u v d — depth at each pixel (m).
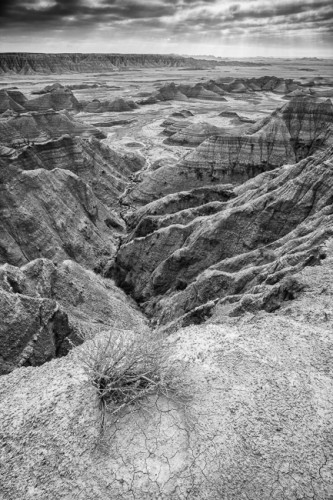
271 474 7.00
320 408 8.26
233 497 6.71
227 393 8.55
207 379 8.96
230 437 7.54
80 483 7.05
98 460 7.33
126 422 7.82
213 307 23.84
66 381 9.45
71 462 7.41
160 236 38.75
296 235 30.36
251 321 13.58
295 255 23.81
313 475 7.01
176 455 7.25
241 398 8.42
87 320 26.08
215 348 10.18
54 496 6.96
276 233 34.56
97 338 10.80
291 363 9.59
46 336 20.36
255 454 7.29
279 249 28.89
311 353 10.02
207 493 6.75
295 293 17.00
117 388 7.83
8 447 8.01
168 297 34.00
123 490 6.84
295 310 13.73
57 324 21.34
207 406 8.19
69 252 40.91
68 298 26.80
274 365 9.51
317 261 20.70
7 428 8.43
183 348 10.20
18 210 37.84
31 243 37.28
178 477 6.95
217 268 31.00
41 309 20.81
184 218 42.19
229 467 7.08
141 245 39.41
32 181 41.84
